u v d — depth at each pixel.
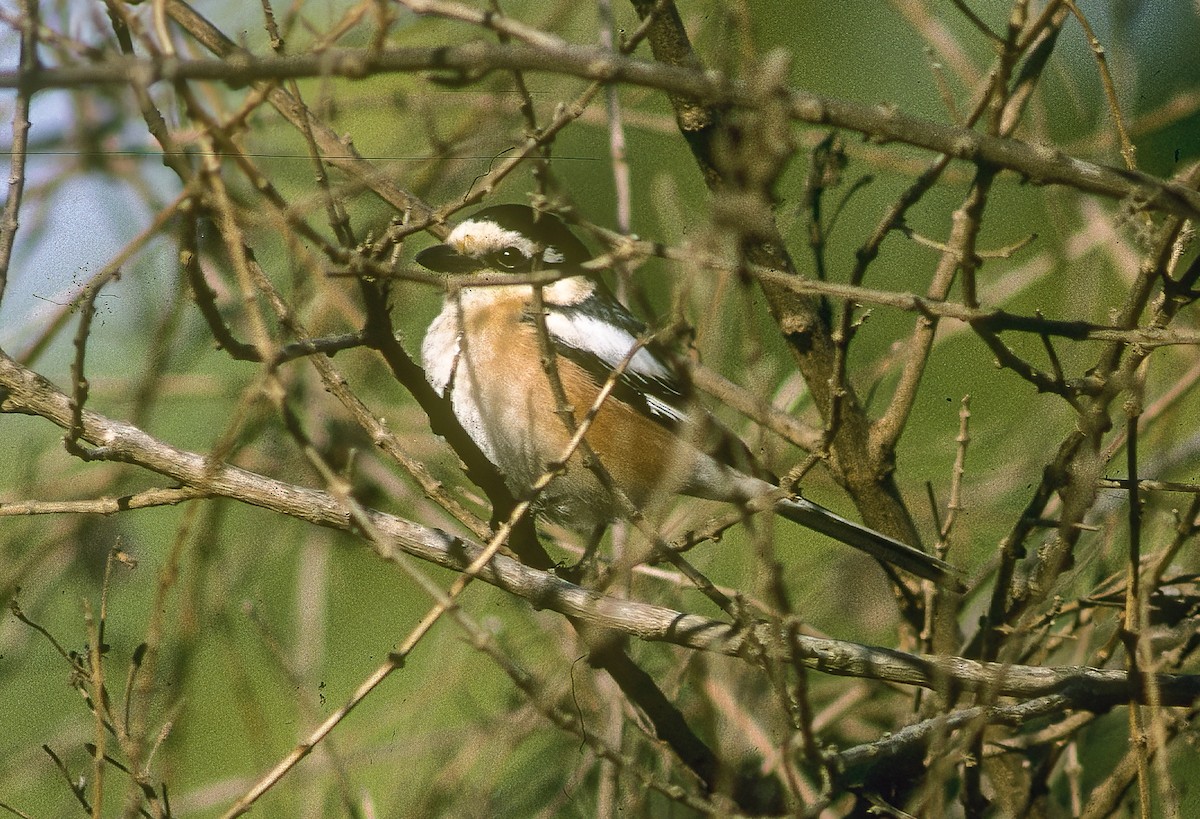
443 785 8.07
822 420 8.64
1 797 8.78
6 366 6.70
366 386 10.39
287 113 7.59
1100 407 6.80
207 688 9.99
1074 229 10.98
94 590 9.84
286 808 8.19
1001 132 7.43
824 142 7.05
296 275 8.13
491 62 5.04
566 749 8.80
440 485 6.82
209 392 9.72
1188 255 8.80
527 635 8.99
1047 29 7.41
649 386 9.62
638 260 6.66
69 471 10.73
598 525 9.55
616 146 7.84
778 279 6.29
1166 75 11.55
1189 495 8.80
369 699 10.64
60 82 4.86
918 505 10.08
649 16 7.03
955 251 6.59
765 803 7.75
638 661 9.03
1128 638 6.69
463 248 9.59
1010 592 8.09
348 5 8.62
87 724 9.05
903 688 9.14
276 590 10.86
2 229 6.52
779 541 11.59
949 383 11.91
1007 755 8.59
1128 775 7.65
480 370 9.39
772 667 6.38
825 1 12.88
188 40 7.36
